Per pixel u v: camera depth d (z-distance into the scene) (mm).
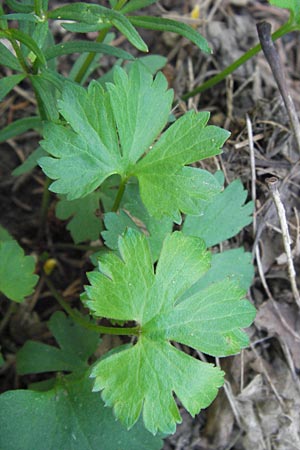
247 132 254
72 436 205
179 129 203
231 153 253
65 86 197
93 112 199
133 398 186
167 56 289
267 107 260
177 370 189
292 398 233
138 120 205
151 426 186
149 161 205
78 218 240
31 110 281
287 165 252
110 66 286
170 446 232
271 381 235
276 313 241
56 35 286
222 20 294
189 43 286
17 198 274
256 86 274
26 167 245
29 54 205
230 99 271
